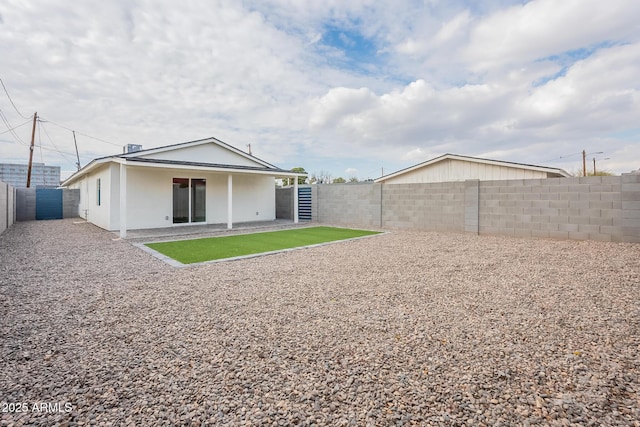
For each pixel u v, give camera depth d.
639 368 2.38
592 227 8.36
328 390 2.15
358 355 2.63
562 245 8.00
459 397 2.04
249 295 4.29
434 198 11.61
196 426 1.81
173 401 2.04
